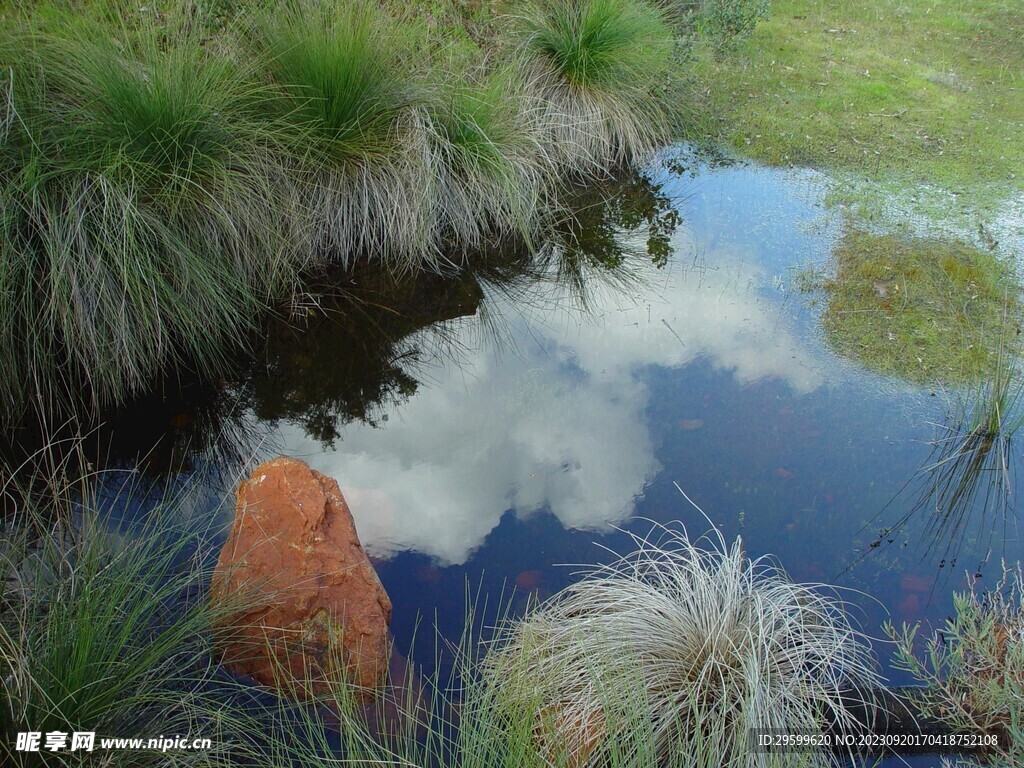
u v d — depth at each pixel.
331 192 5.70
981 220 6.73
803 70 9.52
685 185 7.52
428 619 3.37
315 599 3.00
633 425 4.66
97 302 4.25
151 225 4.48
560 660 3.02
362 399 4.90
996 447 4.46
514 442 4.54
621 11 7.50
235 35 5.70
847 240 6.50
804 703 2.93
